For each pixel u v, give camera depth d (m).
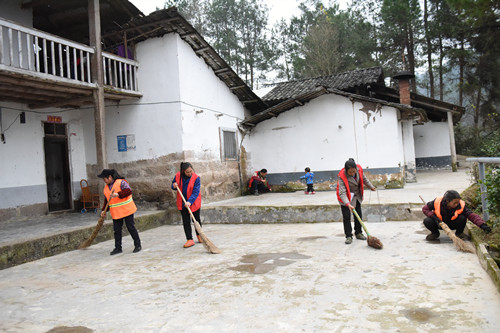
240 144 12.73
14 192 8.72
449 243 5.06
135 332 2.85
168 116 9.70
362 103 11.66
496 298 3.01
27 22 9.44
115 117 10.27
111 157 10.35
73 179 10.32
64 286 4.32
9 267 5.51
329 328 2.67
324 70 23.88
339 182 5.55
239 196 12.34
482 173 5.27
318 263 4.52
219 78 11.64
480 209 6.27
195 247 6.12
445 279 3.58
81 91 8.02
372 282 3.65
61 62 7.46
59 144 10.35
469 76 22.95
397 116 11.51
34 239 5.95
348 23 25.89
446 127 16.75
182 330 2.81
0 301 3.88
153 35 9.79
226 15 28.33
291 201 9.55
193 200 6.06
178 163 9.60
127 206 6.01
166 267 4.89
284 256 5.01
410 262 4.26
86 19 10.16
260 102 13.16
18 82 6.85
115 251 6.01
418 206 7.22
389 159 11.28
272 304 3.23
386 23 22.36
